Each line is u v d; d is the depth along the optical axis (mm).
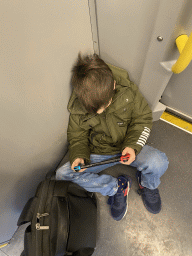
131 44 789
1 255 1012
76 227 750
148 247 940
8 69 514
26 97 633
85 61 812
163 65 780
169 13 593
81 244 781
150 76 878
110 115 934
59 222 673
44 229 697
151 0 601
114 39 815
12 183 783
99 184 947
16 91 579
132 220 1005
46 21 558
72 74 824
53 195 751
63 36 665
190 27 665
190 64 905
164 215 1002
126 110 934
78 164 939
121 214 996
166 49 713
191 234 951
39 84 666
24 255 840
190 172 1101
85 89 779
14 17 460
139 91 1009
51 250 686
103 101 799
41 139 838
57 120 896
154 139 1217
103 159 1005
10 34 472
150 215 1008
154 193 1024
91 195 1000
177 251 921
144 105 948
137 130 938
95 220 908
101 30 806
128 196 1065
